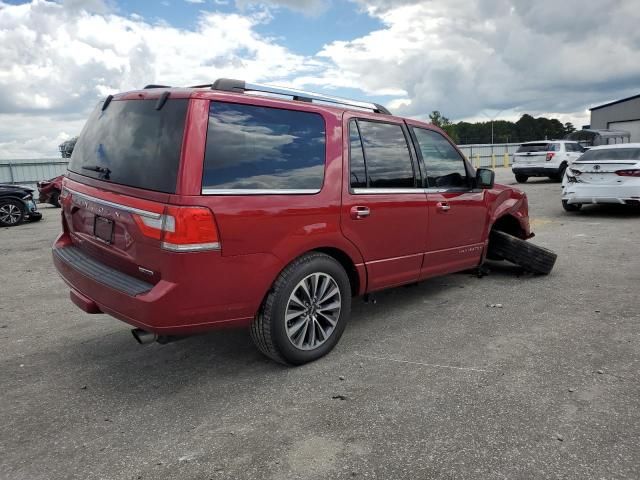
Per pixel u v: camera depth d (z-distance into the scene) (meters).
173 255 2.89
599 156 10.95
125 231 3.18
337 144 3.78
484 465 2.45
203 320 3.07
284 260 3.36
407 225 4.32
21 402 3.17
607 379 3.31
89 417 2.98
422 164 4.56
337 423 2.85
